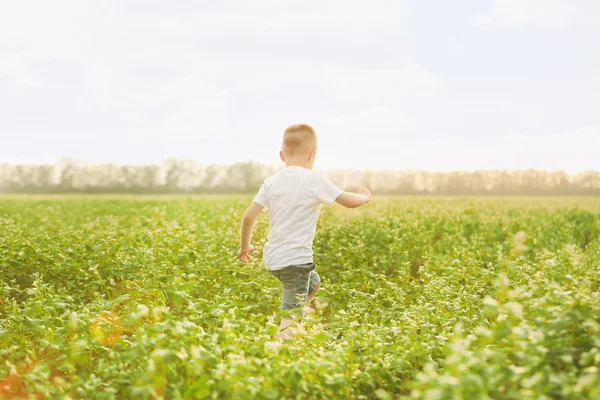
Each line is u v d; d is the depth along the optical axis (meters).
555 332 3.14
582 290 3.90
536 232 11.80
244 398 2.96
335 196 4.82
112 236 9.41
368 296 6.03
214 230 11.16
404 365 3.72
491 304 3.22
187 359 3.35
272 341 3.75
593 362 3.02
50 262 7.62
